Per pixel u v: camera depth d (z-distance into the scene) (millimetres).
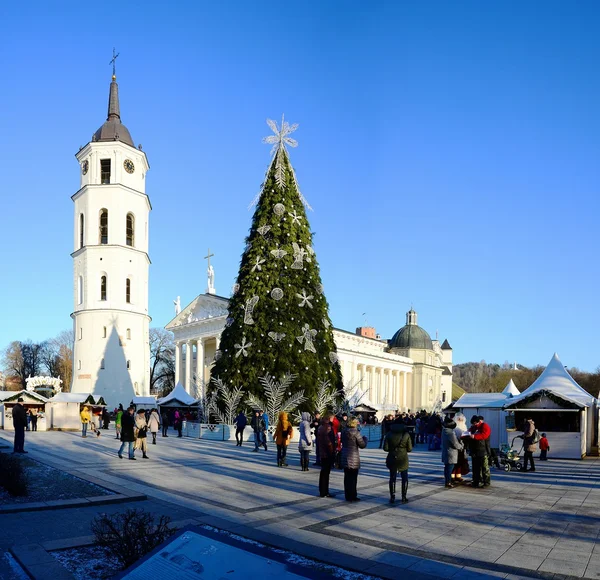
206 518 10266
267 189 34812
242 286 33312
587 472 18875
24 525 9727
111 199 60906
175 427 40062
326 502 12430
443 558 8242
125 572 5023
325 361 33188
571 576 7516
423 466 20500
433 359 99750
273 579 4258
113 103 64875
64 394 42062
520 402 24125
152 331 91312
